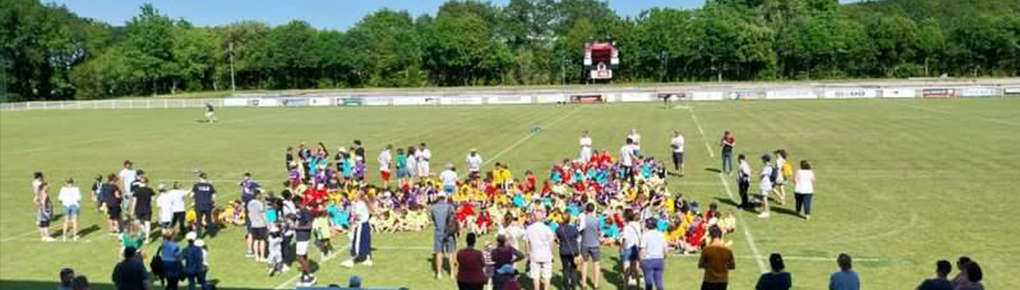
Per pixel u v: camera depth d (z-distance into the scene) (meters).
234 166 41.72
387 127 64.94
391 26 194.38
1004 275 18.61
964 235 22.72
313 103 106.50
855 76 154.12
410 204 26.00
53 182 37.47
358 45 165.12
